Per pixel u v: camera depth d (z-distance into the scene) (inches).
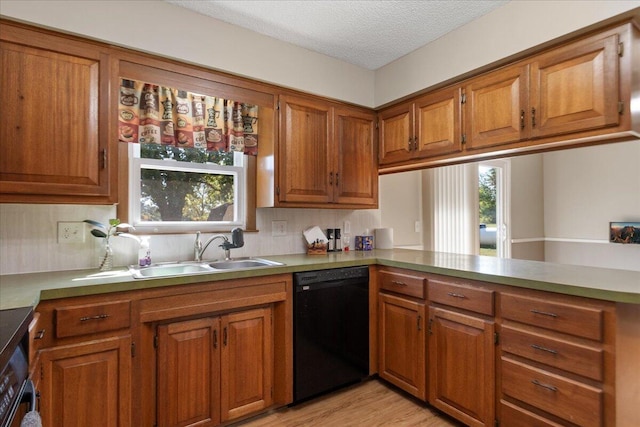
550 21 73.2
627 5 62.9
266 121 101.6
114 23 73.9
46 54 67.4
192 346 73.6
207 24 85.9
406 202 140.3
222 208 104.6
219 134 98.0
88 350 61.3
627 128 64.4
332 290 92.0
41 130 66.5
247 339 81.0
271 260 96.3
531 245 198.4
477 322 74.3
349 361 94.9
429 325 84.9
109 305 63.6
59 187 67.8
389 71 111.8
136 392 66.4
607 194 183.2
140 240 84.4
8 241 73.5
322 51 104.3
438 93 98.9
